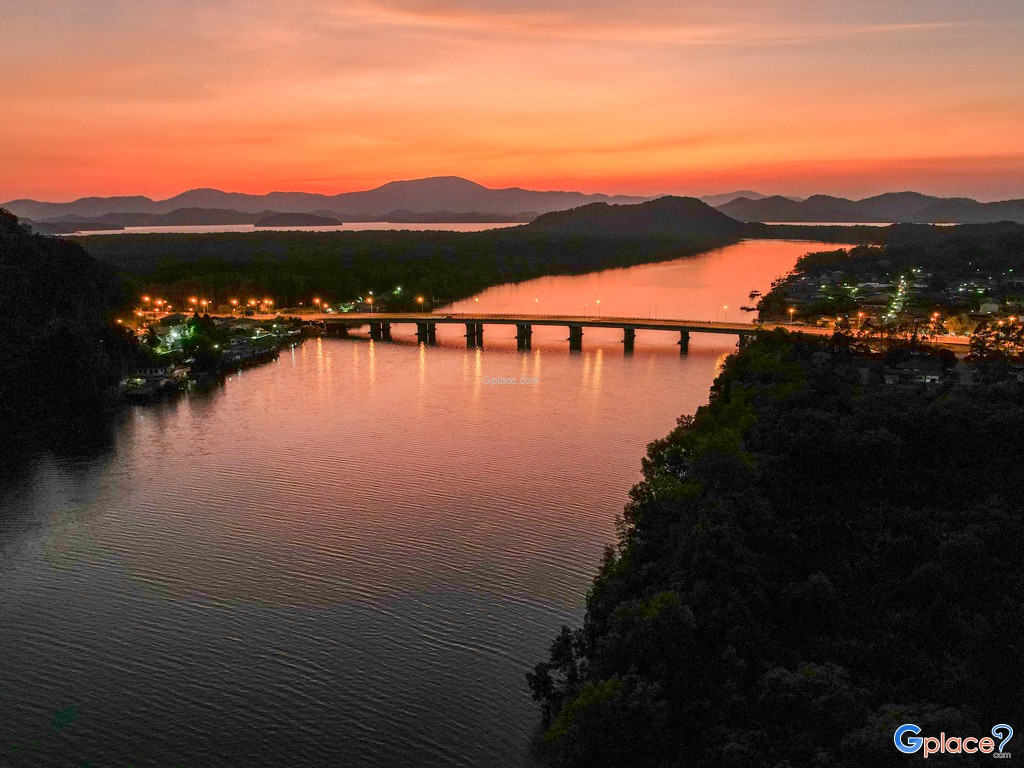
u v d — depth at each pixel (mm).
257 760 92312
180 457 190875
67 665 108562
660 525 112062
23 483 173750
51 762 91875
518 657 109500
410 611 120188
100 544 143000
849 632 90312
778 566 102438
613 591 98438
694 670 82812
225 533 146625
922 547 105500
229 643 112938
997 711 75875
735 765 67812
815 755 68062
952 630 88875
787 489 125625
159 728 97125
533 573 130500
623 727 74750
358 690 103375
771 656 84500
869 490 125688
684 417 177250
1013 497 122062
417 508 156625
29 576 131750
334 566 133500
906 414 148500
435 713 99250
